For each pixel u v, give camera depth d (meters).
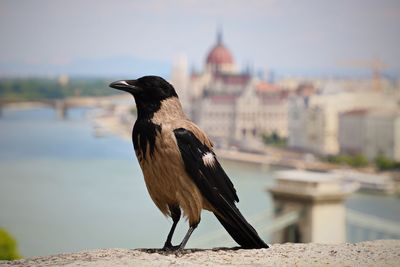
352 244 5.11
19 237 19.59
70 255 4.59
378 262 4.47
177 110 4.72
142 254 4.55
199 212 4.70
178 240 18.77
